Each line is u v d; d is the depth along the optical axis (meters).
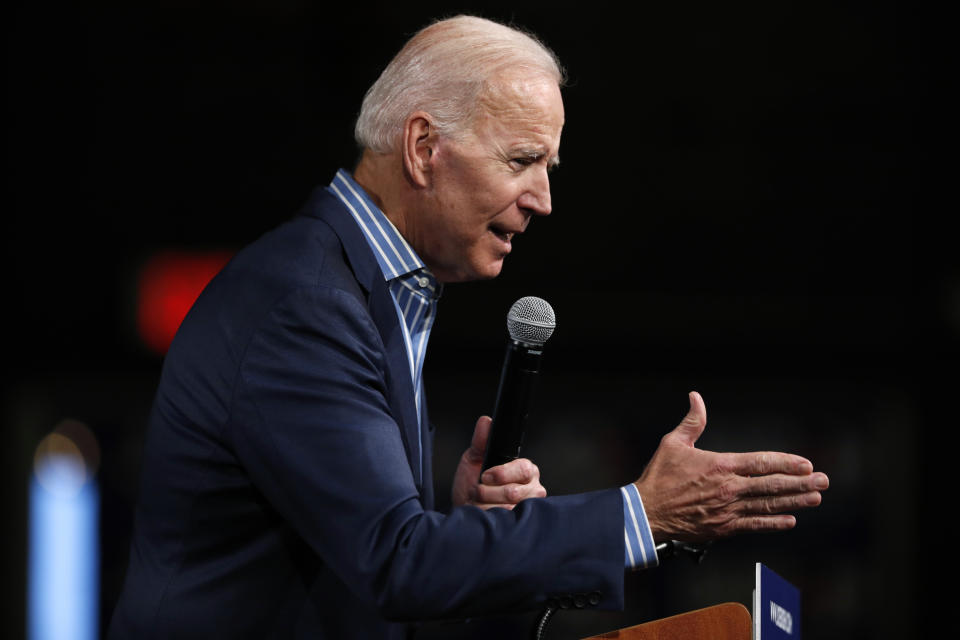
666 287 18.70
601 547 4.33
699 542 4.71
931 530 18.69
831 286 18.81
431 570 4.19
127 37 18.03
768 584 4.77
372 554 4.23
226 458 4.60
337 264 4.86
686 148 18.59
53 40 17.91
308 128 18.23
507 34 5.22
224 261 18.17
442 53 5.11
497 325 18.55
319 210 5.15
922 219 18.73
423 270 5.30
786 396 18.94
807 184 18.69
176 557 4.78
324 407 4.44
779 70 18.61
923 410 18.86
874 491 18.81
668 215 18.64
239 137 18.19
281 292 4.64
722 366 18.88
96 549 18.03
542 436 18.70
